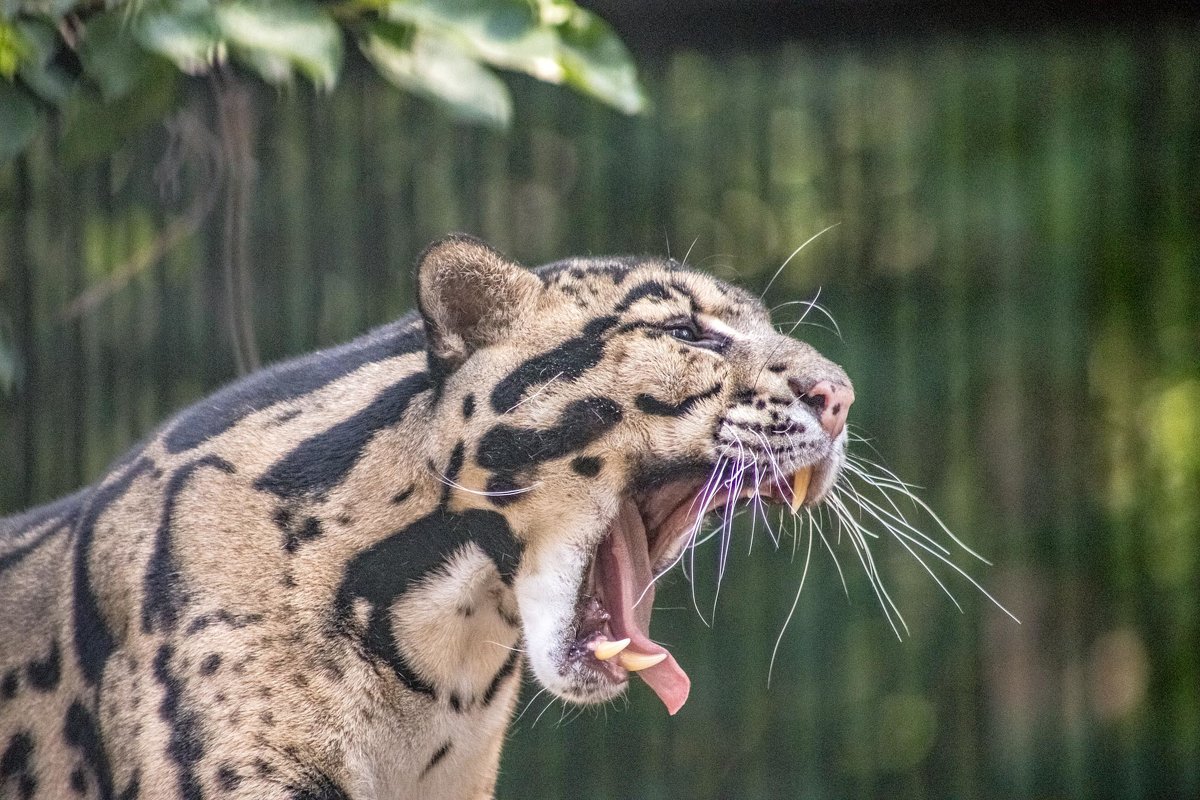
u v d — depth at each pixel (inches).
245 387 365.7
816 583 724.0
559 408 346.0
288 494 342.0
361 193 660.1
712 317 366.0
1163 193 774.5
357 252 660.1
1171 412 869.8
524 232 684.1
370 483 343.6
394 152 664.4
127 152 619.8
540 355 349.1
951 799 744.3
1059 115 784.3
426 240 665.6
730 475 356.2
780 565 717.3
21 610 361.4
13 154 407.5
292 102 645.3
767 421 357.7
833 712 727.1
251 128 623.5
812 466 366.3
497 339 350.6
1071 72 767.7
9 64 387.2
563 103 691.4
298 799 327.0
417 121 666.2
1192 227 776.9
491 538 345.7
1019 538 764.6
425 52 397.4
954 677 743.7
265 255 650.8
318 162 658.2
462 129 671.1
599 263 368.8
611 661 354.9
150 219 653.3
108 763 331.6
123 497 352.8
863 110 740.7
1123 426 799.7
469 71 398.6
